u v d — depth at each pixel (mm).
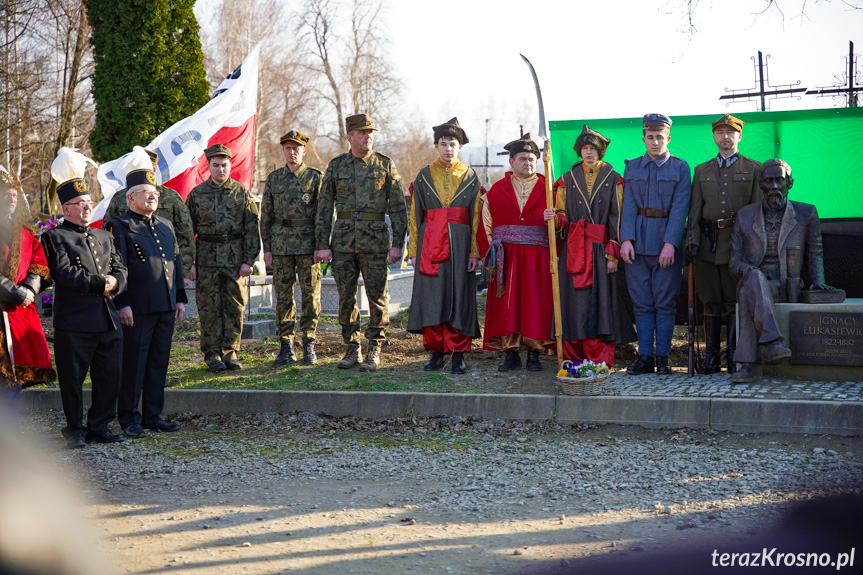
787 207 7031
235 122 12344
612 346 7801
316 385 7480
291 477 5258
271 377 7898
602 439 6156
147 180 6883
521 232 7621
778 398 6234
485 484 4941
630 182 7520
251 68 12570
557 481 4969
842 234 8398
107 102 16922
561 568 3324
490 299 7824
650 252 7453
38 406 7789
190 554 3598
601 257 7578
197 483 5105
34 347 6016
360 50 40000
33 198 32094
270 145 40875
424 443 6176
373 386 7344
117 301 6617
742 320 6902
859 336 6758
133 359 6785
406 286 13000
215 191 8305
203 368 8477
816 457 5328
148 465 5645
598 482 4910
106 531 3988
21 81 27875
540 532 3893
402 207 8125
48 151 30453
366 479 5180
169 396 7488
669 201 7426
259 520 4195
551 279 7629
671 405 6359
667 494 4559
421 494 4738
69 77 28719
